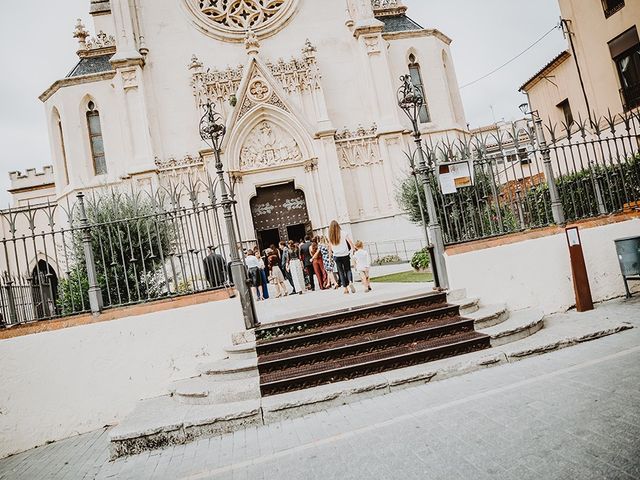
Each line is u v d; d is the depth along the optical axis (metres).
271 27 24.56
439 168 8.92
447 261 8.57
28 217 7.55
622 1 17.59
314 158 23.03
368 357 6.79
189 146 23.00
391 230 23.22
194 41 23.91
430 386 6.14
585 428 4.05
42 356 7.33
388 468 4.04
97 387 7.43
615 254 9.54
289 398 6.06
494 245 8.82
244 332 7.66
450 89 27.30
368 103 24.44
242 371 6.75
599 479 3.24
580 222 9.45
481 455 3.95
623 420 4.04
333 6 25.27
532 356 6.62
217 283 8.17
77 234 9.66
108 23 27.02
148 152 22.09
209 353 7.72
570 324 7.70
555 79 22.36
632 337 6.61
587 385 5.07
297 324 7.63
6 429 7.07
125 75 22.55
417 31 25.83
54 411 7.28
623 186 9.77
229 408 6.04
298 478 4.18
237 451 5.15
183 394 6.68
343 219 22.58
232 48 24.19
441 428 4.68
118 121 23.20
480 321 7.38
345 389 6.08
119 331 7.58
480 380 6.00
